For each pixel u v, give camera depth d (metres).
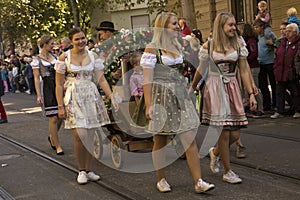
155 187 5.94
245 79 5.91
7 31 28.33
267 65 10.41
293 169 6.20
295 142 7.61
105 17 25.70
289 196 5.28
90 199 5.70
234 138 5.96
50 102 8.03
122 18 25.36
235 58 5.79
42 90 8.13
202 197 5.46
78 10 23.16
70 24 27.98
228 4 18.16
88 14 25.61
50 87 8.07
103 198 5.70
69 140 9.26
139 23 25.05
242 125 5.80
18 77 24.52
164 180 5.80
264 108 10.62
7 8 27.02
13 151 8.72
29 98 20.36
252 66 10.16
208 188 5.49
